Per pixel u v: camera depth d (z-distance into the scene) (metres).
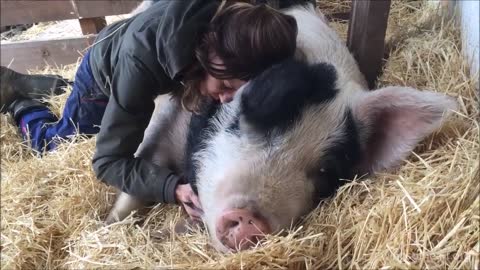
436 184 1.03
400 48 1.54
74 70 1.98
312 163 1.09
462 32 1.45
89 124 1.50
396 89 1.10
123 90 1.12
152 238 1.19
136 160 1.22
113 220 1.27
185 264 1.05
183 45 0.99
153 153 1.34
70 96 1.50
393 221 1.01
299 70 1.09
